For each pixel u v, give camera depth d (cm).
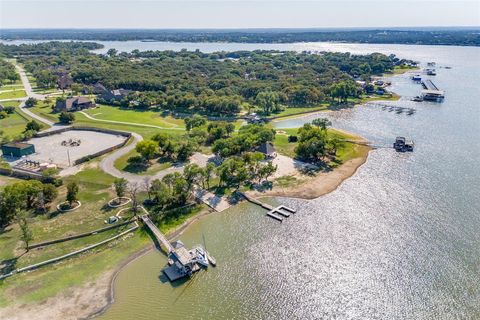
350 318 6144
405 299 6481
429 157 13038
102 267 7600
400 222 8875
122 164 12412
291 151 13775
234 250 8050
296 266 7450
